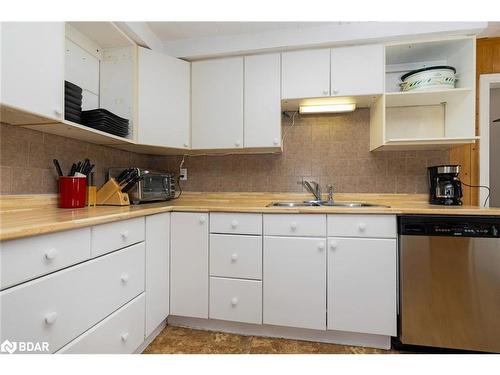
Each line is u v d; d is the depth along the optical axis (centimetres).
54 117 122
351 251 154
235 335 169
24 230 81
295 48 195
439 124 203
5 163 132
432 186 192
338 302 155
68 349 98
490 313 140
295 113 222
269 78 195
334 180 216
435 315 145
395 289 150
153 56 191
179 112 202
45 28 117
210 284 168
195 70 207
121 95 184
